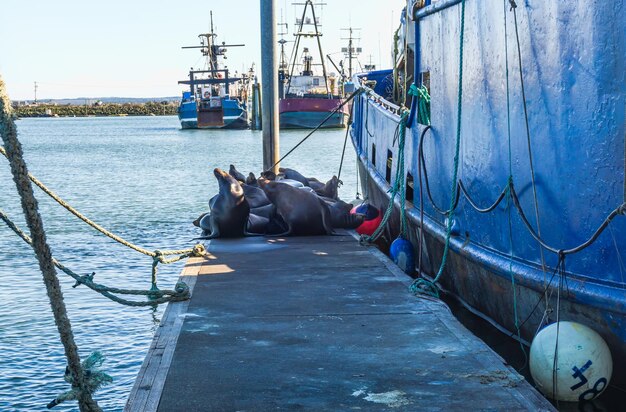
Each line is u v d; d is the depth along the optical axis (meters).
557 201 7.16
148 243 17.69
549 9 7.12
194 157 54.97
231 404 5.70
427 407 5.59
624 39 6.22
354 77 22.56
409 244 12.11
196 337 7.40
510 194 8.09
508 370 6.33
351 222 14.60
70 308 11.70
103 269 14.61
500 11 8.20
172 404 5.70
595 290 6.59
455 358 6.68
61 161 52.53
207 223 15.02
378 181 15.41
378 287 9.51
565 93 6.95
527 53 7.58
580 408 6.65
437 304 8.60
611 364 6.48
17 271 14.50
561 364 6.38
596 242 6.62
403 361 6.62
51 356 9.60
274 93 18.66
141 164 48.00
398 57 16.38
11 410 8.02
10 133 4.66
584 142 6.73
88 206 25.52
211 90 124.94
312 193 13.80
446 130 10.25
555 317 7.27
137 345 9.98
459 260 9.83
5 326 10.80
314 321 7.95
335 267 10.77
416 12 11.46
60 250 16.66
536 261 7.63
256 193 15.66
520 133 7.82
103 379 5.40
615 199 6.43
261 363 6.62
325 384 6.10
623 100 6.29
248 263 11.10
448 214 10.25
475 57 8.98
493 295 8.89
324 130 94.00
